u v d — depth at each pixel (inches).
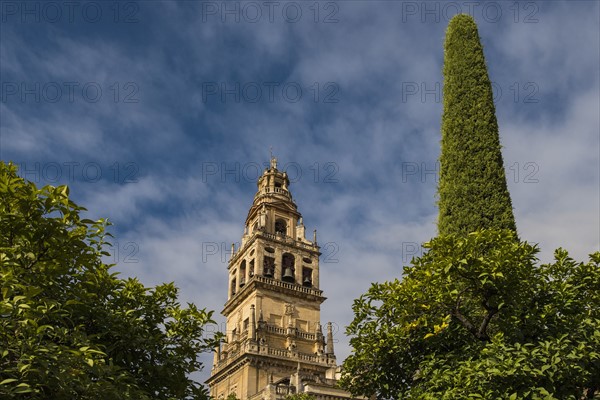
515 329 642.2
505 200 930.7
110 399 516.1
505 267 649.0
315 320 2815.0
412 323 700.7
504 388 583.2
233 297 2913.4
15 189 529.0
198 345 788.0
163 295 805.9
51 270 551.5
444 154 1010.7
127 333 673.6
